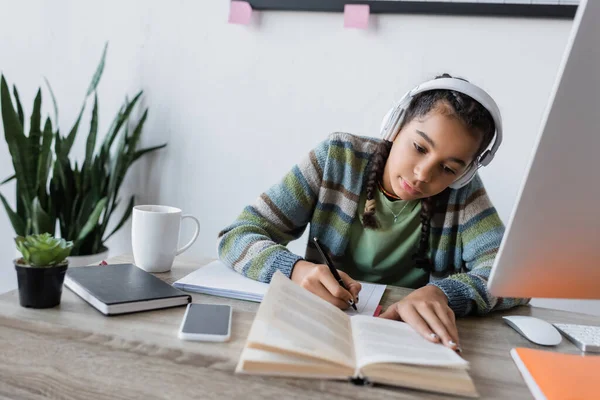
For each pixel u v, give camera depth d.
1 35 1.99
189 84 1.78
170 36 1.78
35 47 1.94
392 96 1.58
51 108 1.94
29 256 0.67
